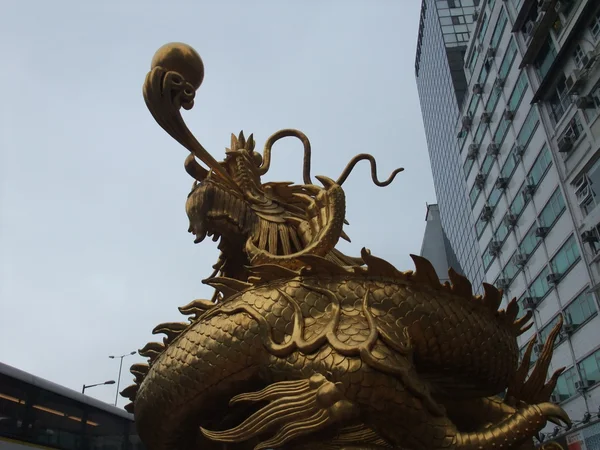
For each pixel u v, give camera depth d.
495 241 25.03
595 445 16.50
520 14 21.28
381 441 3.23
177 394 3.35
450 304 3.33
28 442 6.77
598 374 16.72
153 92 3.70
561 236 19.03
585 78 16.97
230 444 3.76
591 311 17.19
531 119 21.09
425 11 43.53
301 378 2.96
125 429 8.59
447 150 36.84
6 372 6.77
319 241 3.67
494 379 3.41
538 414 3.16
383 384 2.80
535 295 21.31
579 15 17.11
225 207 3.91
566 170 18.56
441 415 2.95
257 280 3.43
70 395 7.68
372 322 3.03
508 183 23.80
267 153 4.42
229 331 3.29
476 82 27.48
